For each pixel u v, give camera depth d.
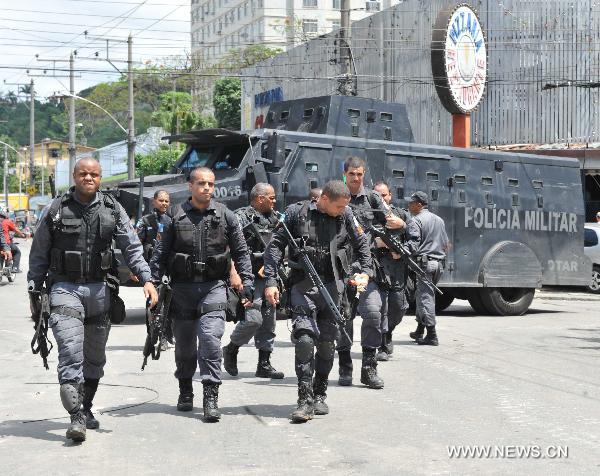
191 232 7.79
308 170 16.48
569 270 19.81
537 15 32.22
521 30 32.25
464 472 6.12
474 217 18.42
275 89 46.44
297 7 96.88
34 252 7.22
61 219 7.12
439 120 33.84
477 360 11.42
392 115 18.45
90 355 7.45
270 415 8.05
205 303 7.84
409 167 17.69
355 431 7.39
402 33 35.78
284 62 45.84
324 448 6.82
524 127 32.19
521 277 18.53
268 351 10.11
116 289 7.32
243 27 102.50
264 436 7.22
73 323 7.05
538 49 32.16
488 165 18.78
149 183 16.56
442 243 12.95
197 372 10.62
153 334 7.71
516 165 19.19
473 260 18.38
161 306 7.75
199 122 74.00
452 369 10.69
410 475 6.04
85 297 7.18
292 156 16.34
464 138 29.86
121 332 14.42
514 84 32.28
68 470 6.25
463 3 29.70
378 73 37.16
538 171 19.53
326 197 7.96
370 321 9.36
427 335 12.88
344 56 28.81
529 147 30.73
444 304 19.73
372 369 9.42
